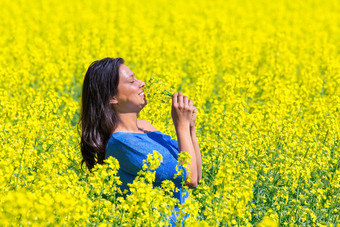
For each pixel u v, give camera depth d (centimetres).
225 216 723
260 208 948
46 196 630
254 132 1239
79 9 3359
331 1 4225
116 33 2595
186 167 707
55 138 1048
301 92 1672
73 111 1292
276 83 1741
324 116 1427
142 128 780
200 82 1537
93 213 725
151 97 779
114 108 732
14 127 1068
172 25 2902
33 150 872
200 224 609
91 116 725
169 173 713
